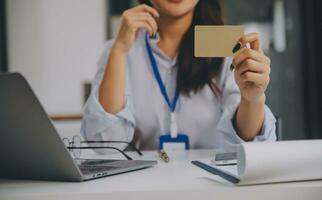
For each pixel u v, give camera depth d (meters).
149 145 1.23
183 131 1.20
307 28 2.97
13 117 0.57
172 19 1.18
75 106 2.71
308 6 2.96
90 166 0.69
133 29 1.11
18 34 2.68
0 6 2.65
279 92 2.98
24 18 2.67
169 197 0.52
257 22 2.96
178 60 1.20
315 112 2.98
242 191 0.53
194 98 1.19
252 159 0.52
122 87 1.12
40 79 2.70
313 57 2.97
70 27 2.70
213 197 0.53
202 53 0.75
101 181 0.59
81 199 0.51
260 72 0.79
